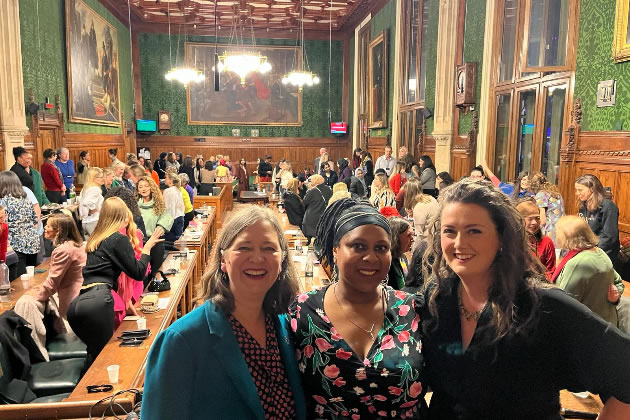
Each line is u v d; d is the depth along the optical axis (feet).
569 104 23.68
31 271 16.11
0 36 32.32
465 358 4.94
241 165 61.67
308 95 70.90
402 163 32.73
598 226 16.49
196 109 69.10
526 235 4.83
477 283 4.94
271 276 5.11
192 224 28.68
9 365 10.51
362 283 5.47
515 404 4.71
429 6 40.32
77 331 11.80
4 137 32.65
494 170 31.81
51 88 40.78
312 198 23.32
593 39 21.94
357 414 5.45
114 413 7.88
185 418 4.80
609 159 20.86
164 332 4.94
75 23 45.62
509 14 30.04
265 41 69.10
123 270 12.53
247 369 5.06
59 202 32.53
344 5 57.67
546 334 4.55
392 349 5.35
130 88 65.51
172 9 59.88
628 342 4.29
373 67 57.77
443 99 37.17
